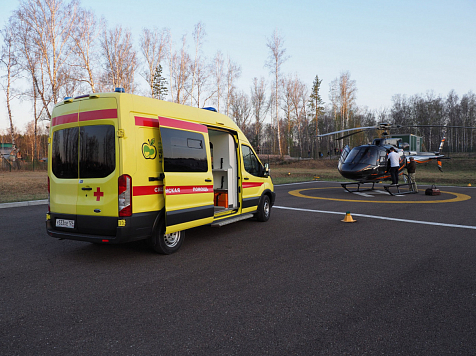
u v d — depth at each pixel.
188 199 5.80
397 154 14.77
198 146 6.21
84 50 29.69
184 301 3.71
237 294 3.90
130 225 4.85
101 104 5.02
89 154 5.11
